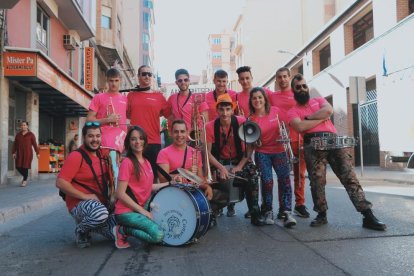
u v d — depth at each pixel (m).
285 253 3.99
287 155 5.36
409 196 8.04
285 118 5.75
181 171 4.48
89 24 18.80
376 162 18.23
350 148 5.08
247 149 5.41
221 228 5.30
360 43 22.28
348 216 5.85
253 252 4.07
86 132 4.56
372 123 18.55
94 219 4.25
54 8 15.94
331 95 22.19
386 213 5.98
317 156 5.20
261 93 5.41
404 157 11.66
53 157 16.81
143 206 4.60
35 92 14.24
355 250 4.00
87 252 4.27
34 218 6.64
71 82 15.77
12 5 10.30
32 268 3.72
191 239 4.29
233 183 5.20
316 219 5.26
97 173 4.62
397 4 15.43
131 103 6.07
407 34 14.66
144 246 4.46
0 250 4.43
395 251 3.91
